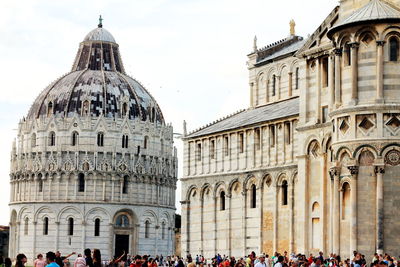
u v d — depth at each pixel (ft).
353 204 228.43
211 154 399.03
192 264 166.50
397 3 234.99
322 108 265.54
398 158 225.76
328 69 260.83
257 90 433.89
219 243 384.88
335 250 235.81
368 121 228.43
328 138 258.78
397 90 228.22
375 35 229.45
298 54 278.46
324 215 256.73
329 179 255.50
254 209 358.84
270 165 350.84
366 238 226.17
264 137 357.61
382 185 224.94
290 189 330.95
